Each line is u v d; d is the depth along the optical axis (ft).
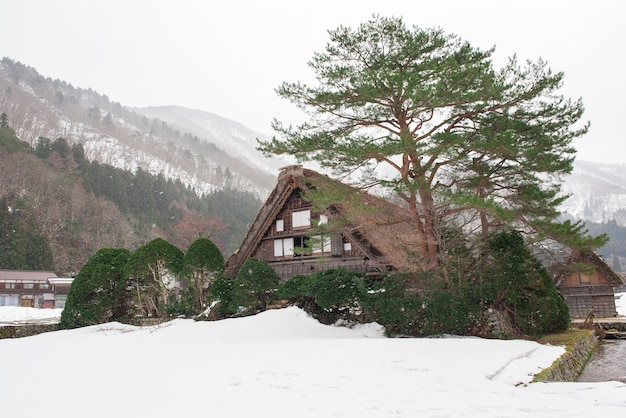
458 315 55.83
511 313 58.34
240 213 332.80
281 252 91.25
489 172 61.11
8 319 101.81
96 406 22.74
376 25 60.18
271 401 23.39
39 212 238.48
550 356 41.32
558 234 53.83
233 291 73.46
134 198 290.15
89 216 251.80
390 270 74.74
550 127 58.54
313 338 58.34
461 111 59.82
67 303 83.30
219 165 593.83
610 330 82.69
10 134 286.66
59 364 38.96
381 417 20.22
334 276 66.54
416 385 27.25
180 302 80.74
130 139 590.14
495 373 31.96
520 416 20.62
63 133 516.32
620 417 20.83
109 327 74.18
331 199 59.11
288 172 88.02
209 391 26.03
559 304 63.46
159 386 27.78
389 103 59.11
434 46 60.54
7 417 21.02
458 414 20.79
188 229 229.45
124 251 89.97
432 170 58.23
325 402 23.08
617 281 106.73
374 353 40.81
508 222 56.54
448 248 61.31
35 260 200.64
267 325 63.21
